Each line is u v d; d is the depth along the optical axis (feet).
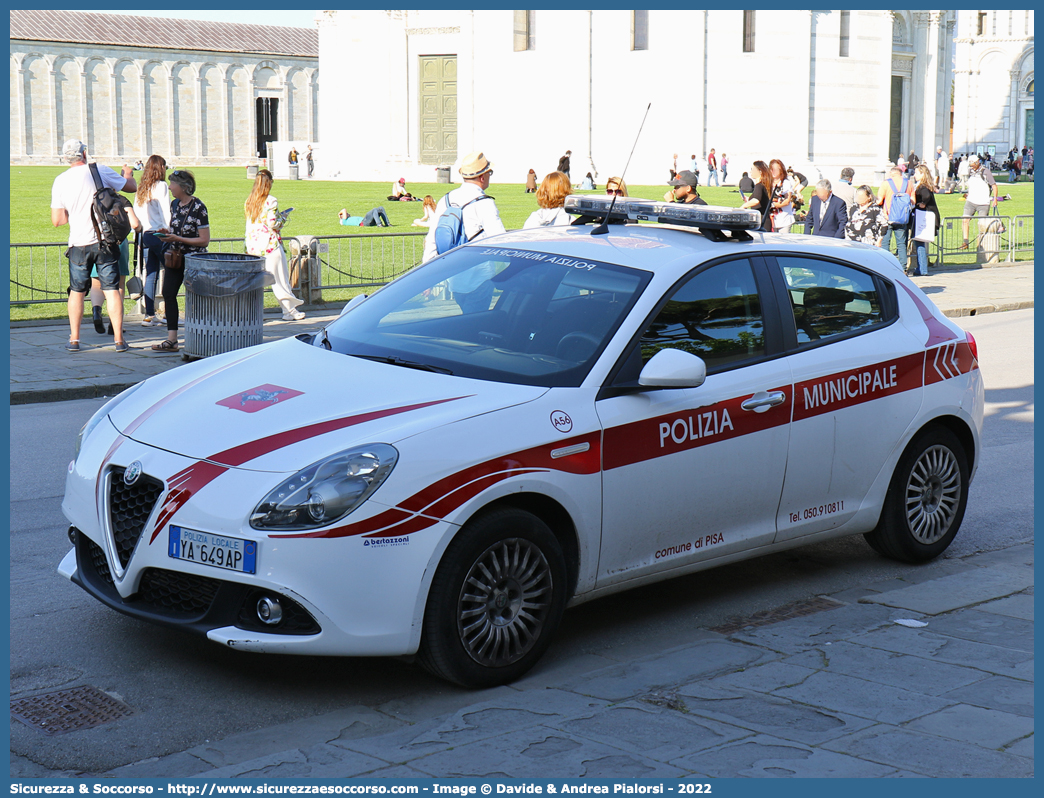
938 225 74.02
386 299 17.70
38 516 21.01
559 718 12.94
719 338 16.34
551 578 14.26
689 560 16.02
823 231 55.31
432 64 193.26
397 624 13.05
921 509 19.15
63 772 11.69
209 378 15.74
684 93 179.63
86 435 15.43
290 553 12.62
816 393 17.12
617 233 17.95
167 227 45.80
